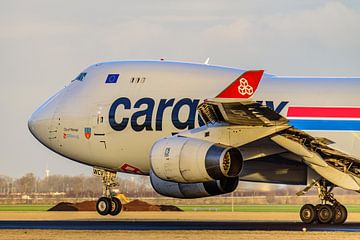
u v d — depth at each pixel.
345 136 104.00
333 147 104.25
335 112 104.38
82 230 95.50
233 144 99.75
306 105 105.06
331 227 100.88
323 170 104.12
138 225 105.25
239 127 99.69
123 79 113.81
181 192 107.31
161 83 111.75
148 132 111.06
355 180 104.06
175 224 107.31
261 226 103.06
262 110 96.81
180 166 99.06
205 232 92.44
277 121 98.81
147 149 111.44
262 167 109.00
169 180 100.38
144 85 112.38
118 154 113.31
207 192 106.06
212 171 97.50
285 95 105.94
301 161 106.50
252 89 97.12
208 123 100.94
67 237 88.75
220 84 109.25
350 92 104.81
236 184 105.12
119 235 90.19
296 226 102.81
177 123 109.44
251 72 97.12
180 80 111.06
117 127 112.75
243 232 92.19
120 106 112.75
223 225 105.06
